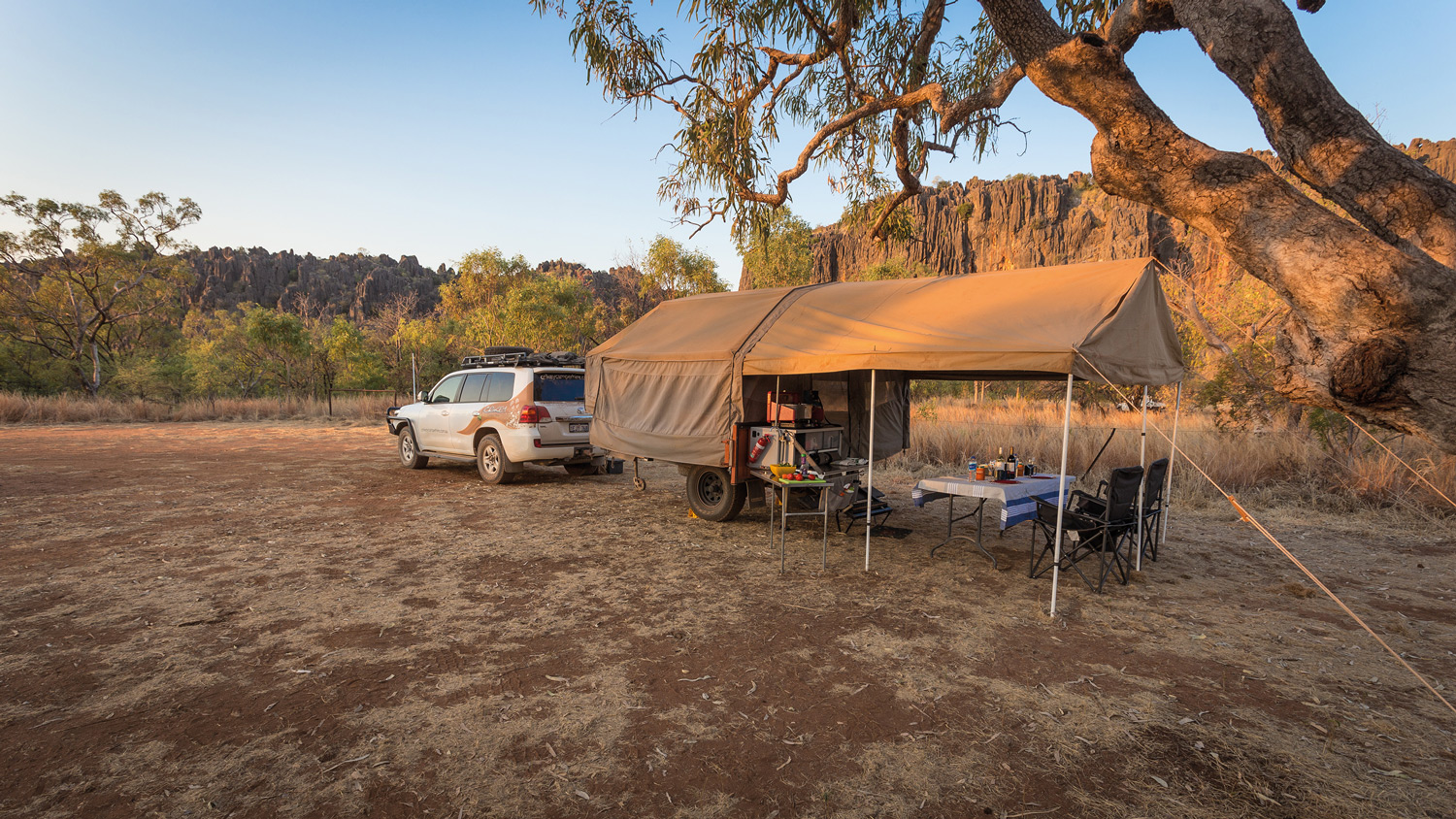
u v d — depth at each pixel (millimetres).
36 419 21781
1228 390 10773
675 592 5219
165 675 3691
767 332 6977
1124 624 4609
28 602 4809
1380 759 2986
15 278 30594
